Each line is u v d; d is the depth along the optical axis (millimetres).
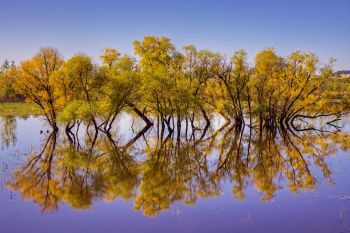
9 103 99938
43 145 40594
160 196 22625
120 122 67312
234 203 20922
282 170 29078
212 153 36812
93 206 20891
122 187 24812
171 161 33156
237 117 59312
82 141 43812
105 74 48062
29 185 25062
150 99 50469
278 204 20438
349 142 41938
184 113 49969
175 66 54625
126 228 17641
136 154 36312
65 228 17766
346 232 16250
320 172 27797
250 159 33719
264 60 54562
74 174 28250
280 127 56812
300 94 55062
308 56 53594
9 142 42312
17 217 19172
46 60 46906
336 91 55094
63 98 47562
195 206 20562
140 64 54375
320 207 19688
